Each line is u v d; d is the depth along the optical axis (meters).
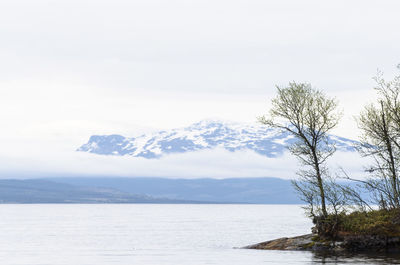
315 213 103.69
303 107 103.12
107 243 160.50
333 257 89.31
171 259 100.25
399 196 99.25
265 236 195.50
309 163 101.88
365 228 98.25
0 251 129.12
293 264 81.12
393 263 79.12
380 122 99.75
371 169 100.56
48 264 95.44
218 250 123.44
